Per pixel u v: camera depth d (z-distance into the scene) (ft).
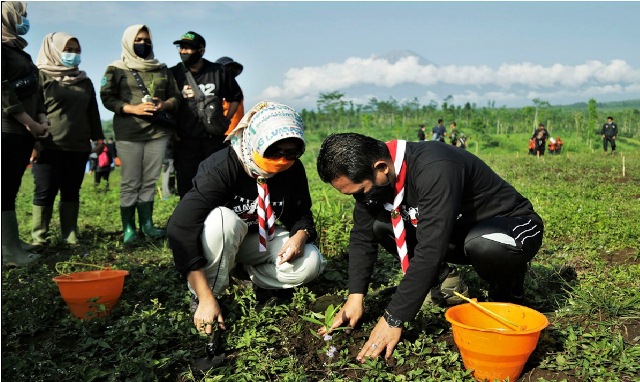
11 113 16.97
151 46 20.71
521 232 10.52
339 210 19.11
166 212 29.60
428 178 9.57
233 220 11.82
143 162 20.97
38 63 19.69
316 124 352.69
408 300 9.61
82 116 20.27
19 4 17.63
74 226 21.25
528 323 9.54
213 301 11.23
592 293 12.44
